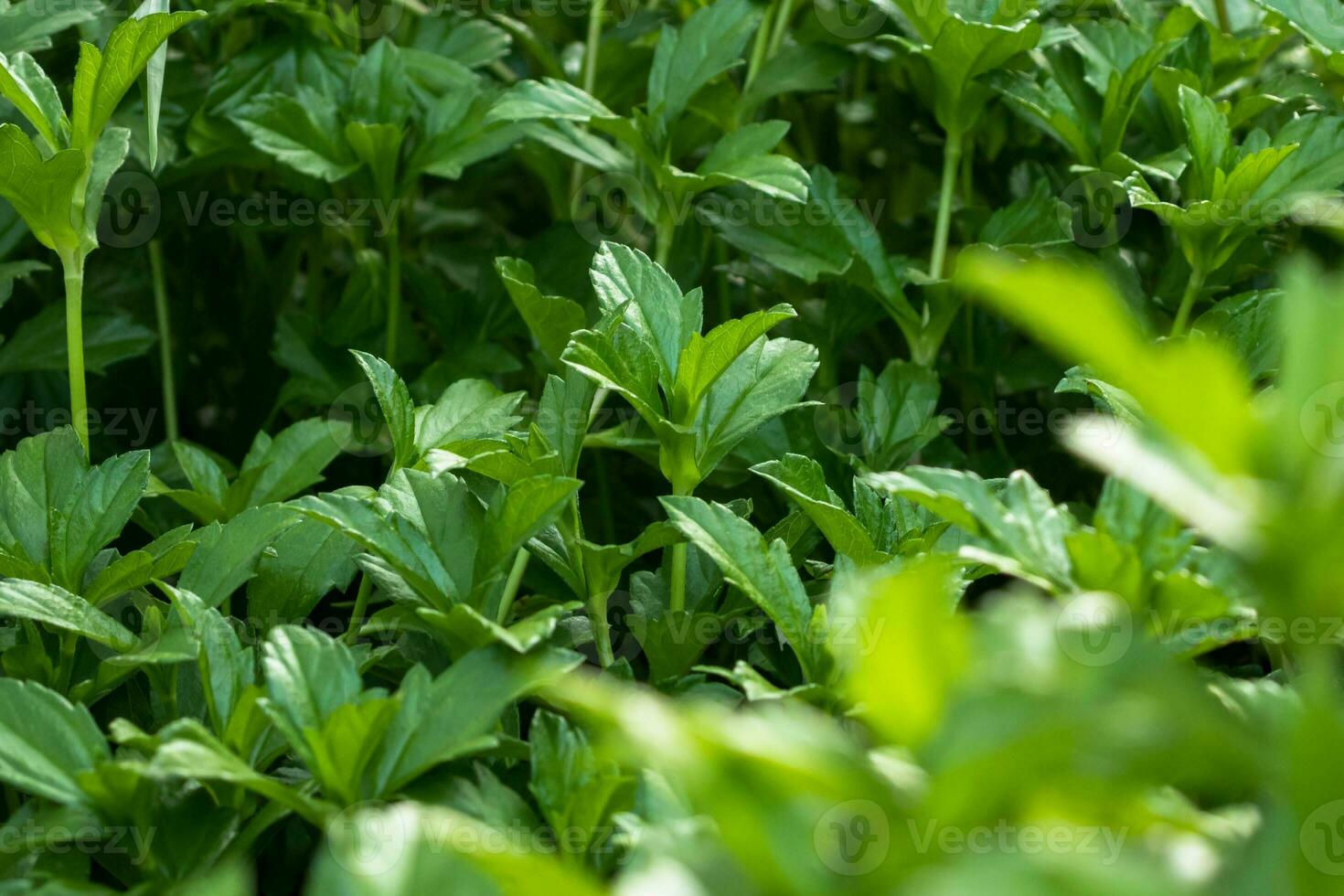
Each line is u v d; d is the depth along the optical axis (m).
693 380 1.26
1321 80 1.40
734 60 1.40
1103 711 1.07
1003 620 1.09
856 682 1.08
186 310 1.53
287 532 1.29
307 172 1.41
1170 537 1.16
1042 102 1.39
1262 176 1.33
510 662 1.19
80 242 1.30
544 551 1.26
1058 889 1.07
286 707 1.18
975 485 1.17
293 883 1.25
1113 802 1.08
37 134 1.40
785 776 1.08
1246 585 1.17
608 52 1.51
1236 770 1.08
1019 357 1.44
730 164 1.38
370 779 1.18
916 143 1.51
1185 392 1.07
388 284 1.49
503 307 1.46
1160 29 1.42
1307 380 1.07
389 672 1.28
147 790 1.18
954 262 1.45
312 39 1.47
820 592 1.30
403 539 1.23
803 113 1.58
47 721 1.19
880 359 1.50
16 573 1.25
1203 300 1.38
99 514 1.27
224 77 1.45
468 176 1.53
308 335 1.46
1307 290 1.08
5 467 1.27
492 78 1.60
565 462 1.27
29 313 1.51
